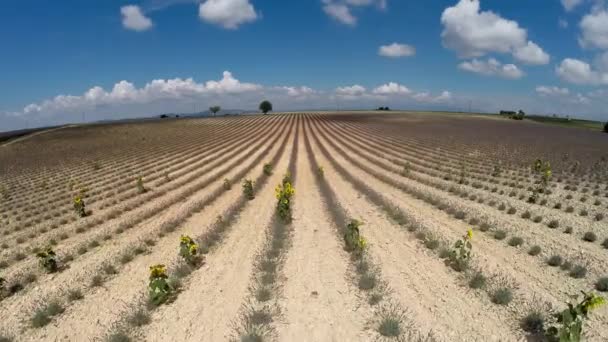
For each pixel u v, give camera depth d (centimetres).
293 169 2936
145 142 6450
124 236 1421
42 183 3064
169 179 2808
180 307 828
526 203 1614
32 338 754
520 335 653
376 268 966
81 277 1044
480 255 1027
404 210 1559
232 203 1894
